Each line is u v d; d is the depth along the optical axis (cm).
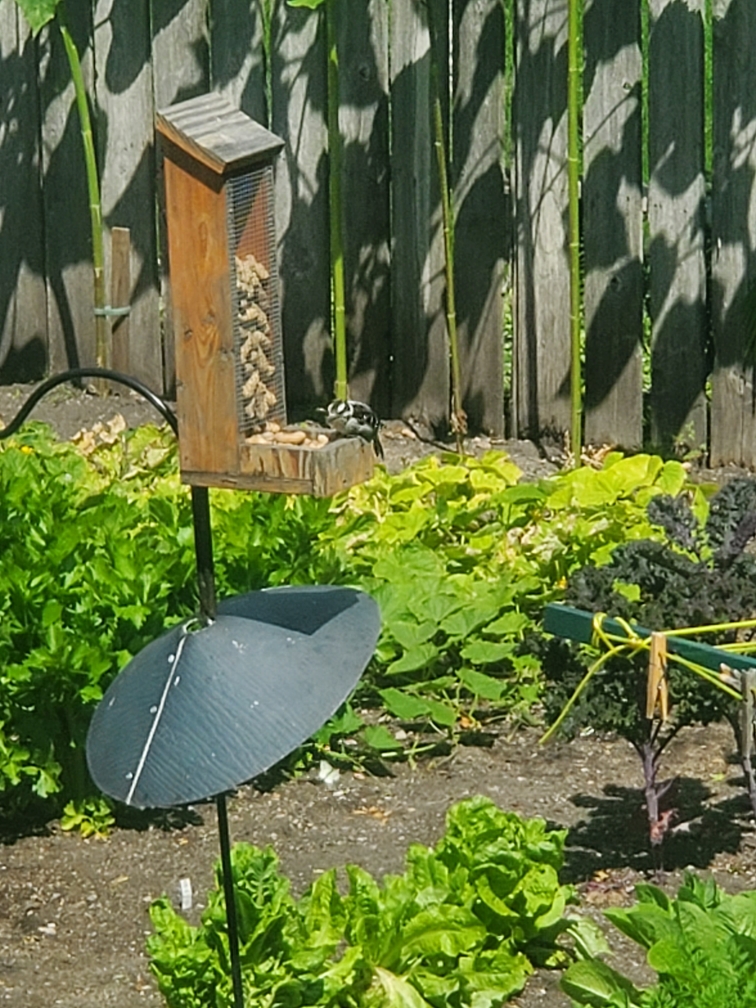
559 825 259
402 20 421
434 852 211
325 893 202
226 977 183
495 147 421
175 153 170
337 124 416
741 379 413
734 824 258
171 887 244
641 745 237
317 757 284
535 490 349
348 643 153
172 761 144
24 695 254
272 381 183
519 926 208
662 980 168
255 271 177
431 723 297
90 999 213
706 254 413
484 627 305
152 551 272
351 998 197
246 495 321
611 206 414
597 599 227
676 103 406
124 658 258
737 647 218
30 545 270
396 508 361
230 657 150
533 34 412
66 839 258
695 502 350
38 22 405
